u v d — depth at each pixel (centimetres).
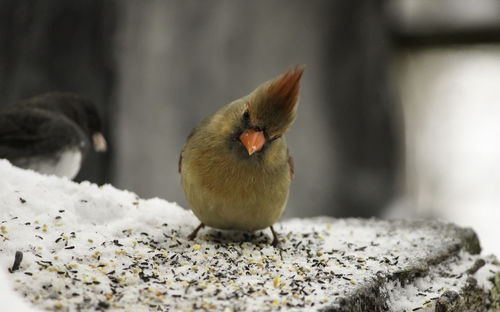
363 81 1568
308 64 1486
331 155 1510
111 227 490
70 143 761
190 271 431
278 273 441
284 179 498
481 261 571
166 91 1285
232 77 1369
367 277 442
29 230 449
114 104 1233
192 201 499
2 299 353
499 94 2011
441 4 2016
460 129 1950
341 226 635
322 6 1516
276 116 455
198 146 487
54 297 369
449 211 1684
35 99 802
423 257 511
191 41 1320
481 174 1811
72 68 1226
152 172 1264
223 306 373
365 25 1591
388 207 1578
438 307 457
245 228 518
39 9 1230
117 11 1232
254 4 1405
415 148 1941
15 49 1230
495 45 2027
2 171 514
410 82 2050
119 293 385
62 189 521
